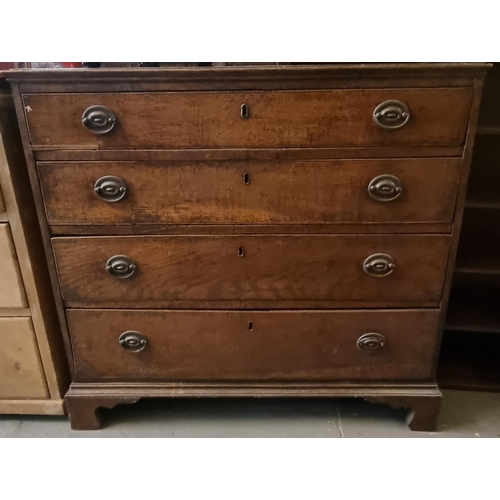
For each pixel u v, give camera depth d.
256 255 1.22
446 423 1.43
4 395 1.40
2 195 1.18
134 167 1.14
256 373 1.35
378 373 1.34
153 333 1.31
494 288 1.79
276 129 1.10
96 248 1.22
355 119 1.09
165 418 1.46
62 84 1.07
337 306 1.27
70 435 1.39
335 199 1.16
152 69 1.04
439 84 1.06
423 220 1.17
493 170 1.59
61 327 1.30
